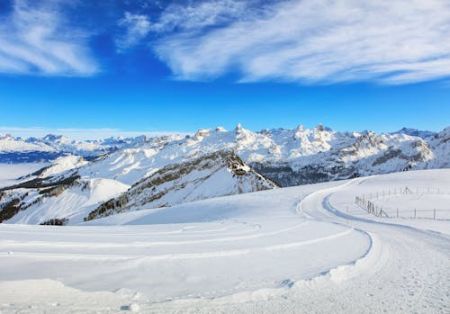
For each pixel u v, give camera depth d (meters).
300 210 58.84
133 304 10.00
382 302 11.80
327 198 73.31
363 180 106.88
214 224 36.66
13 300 9.89
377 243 23.69
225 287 12.41
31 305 9.65
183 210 79.56
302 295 12.09
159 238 22.64
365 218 48.38
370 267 16.69
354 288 13.23
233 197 86.50
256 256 17.61
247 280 13.36
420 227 35.97
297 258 17.56
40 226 33.22
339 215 53.00
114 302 10.36
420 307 11.46
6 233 22.45
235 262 16.11
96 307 9.88
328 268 15.59
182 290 11.86
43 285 10.96
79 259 14.64
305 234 26.66
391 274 15.73
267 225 34.38
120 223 80.56
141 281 12.54
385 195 73.56
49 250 16.05
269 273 14.50
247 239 23.12
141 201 185.50
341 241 23.61
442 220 45.75
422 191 79.25
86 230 28.16
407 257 19.98
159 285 12.24
